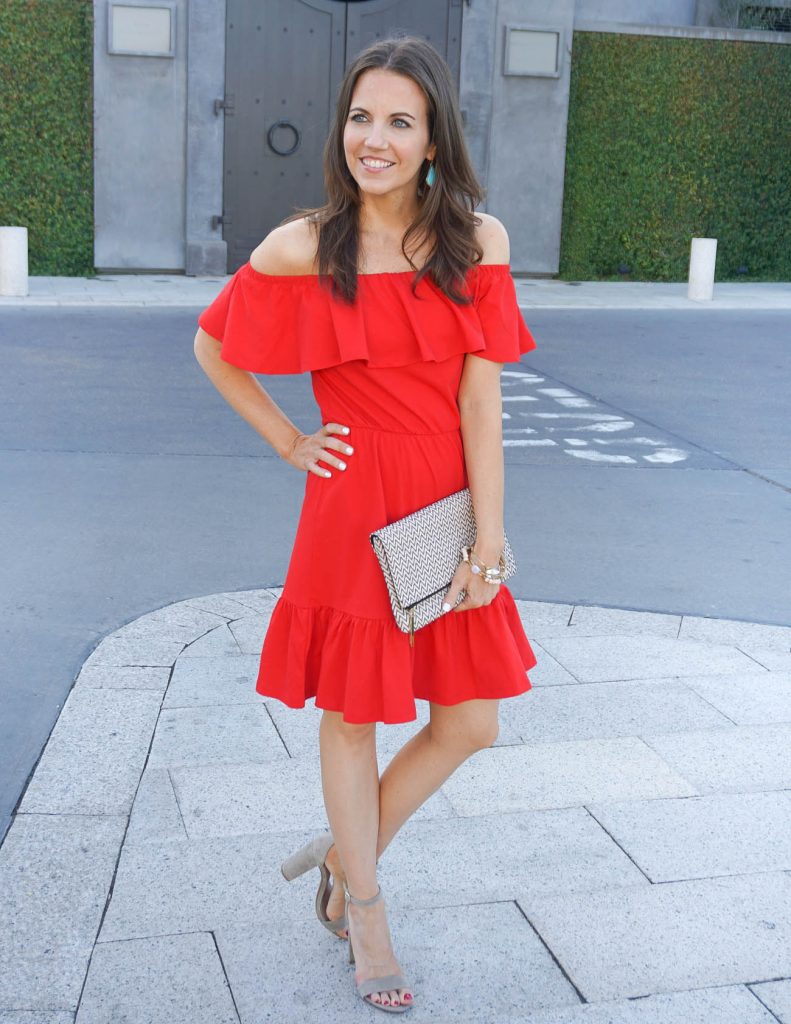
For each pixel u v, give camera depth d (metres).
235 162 17.19
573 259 18.95
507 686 2.46
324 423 2.47
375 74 2.25
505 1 17.70
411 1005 2.50
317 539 2.43
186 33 16.58
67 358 10.63
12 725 3.82
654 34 18.30
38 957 2.62
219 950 2.67
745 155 19.19
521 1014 2.48
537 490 7.03
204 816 3.26
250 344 2.41
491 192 18.39
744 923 2.81
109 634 4.62
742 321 14.90
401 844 3.14
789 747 3.80
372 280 2.34
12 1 15.75
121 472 7.00
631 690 4.23
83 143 16.56
